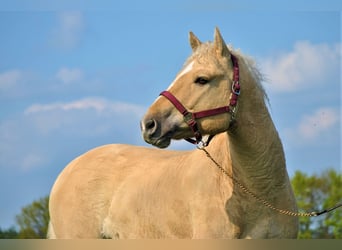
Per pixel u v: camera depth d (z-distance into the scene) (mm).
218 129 6691
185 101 6625
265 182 6891
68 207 8898
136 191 8234
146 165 8508
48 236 9461
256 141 6812
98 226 8711
